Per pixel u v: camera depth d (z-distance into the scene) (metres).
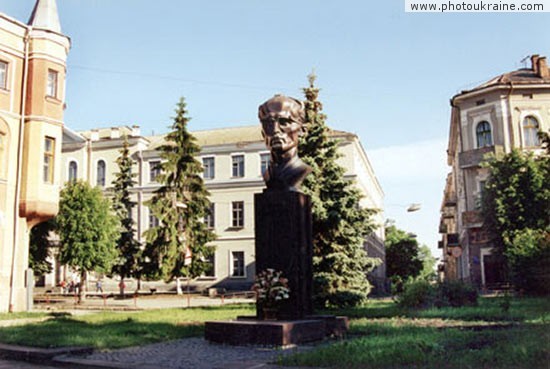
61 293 40.81
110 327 13.48
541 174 28.00
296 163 11.88
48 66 24.47
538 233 24.44
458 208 45.22
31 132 23.69
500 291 29.28
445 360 7.41
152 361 8.43
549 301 18.81
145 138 48.16
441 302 18.12
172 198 33.72
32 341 10.47
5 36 23.36
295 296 10.92
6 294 22.27
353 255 19.81
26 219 23.52
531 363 6.95
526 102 35.16
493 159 30.89
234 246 43.53
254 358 8.53
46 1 25.33
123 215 37.53
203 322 15.29
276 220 11.27
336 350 8.29
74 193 30.11
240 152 45.09
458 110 37.88
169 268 32.56
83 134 51.75
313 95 21.28
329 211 19.75
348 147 42.97
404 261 70.81
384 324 13.02
